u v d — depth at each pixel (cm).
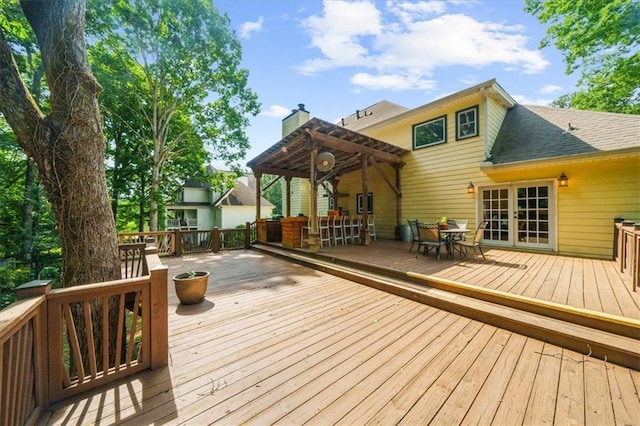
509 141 716
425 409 164
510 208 671
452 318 307
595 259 532
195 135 1220
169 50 1012
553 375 200
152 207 1062
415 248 685
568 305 276
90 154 247
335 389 183
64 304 177
